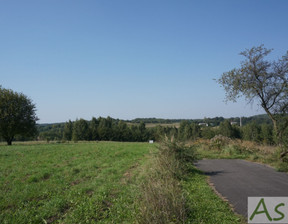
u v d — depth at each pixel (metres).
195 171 9.91
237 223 4.58
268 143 18.77
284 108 12.62
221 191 6.92
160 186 5.65
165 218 4.34
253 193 6.66
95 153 17.05
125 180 8.35
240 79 13.31
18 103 35.59
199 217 4.79
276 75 12.55
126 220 4.88
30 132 37.28
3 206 5.84
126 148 20.75
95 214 5.28
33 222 4.99
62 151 18.17
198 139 22.47
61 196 6.56
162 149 9.56
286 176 9.12
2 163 12.37
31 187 7.58
